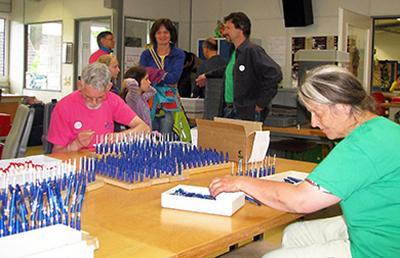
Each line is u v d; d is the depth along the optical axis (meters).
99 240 1.32
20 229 1.24
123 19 6.48
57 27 8.48
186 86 5.69
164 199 1.66
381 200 1.46
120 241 1.32
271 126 4.31
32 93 9.05
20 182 1.63
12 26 9.38
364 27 5.45
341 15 4.78
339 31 4.81
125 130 2.99
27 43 9.14
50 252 1.00
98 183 1.90
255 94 3.73
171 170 2.06
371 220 1.48
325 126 1.59
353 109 1.53
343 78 1.51
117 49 6.46
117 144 2.45
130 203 1.71
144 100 3.48
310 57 4.19
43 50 8.81
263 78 3.65
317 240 1.96
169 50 4.01
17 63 9.33
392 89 7.65
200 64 5.60
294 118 4.40
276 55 6.34
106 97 2.88
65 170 1.86
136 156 2.22
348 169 1.43
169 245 1.30
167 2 7.07
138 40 6.73
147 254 1.23
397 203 1.46
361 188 1.47
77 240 1.09
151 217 1.55
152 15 6.87
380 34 8.12
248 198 1.76
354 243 1.54
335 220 2.03
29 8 9.01
